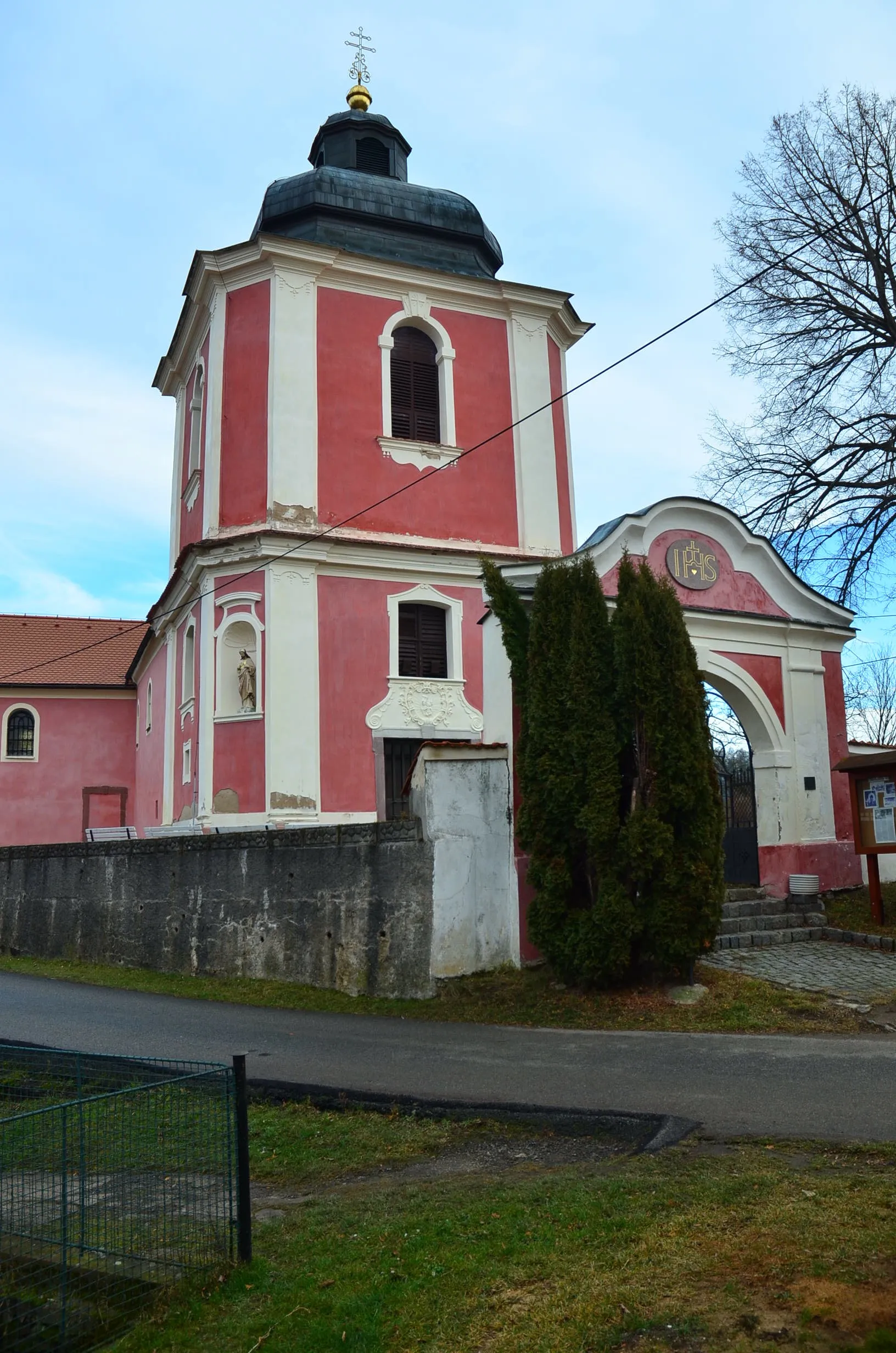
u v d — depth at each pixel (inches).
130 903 653.3
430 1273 204.5
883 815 529.0
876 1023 387.9
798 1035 381.1
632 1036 393.7
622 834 442.6
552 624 472.7
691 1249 201.8
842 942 520.1
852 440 831.1
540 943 459.8
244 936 571.8
